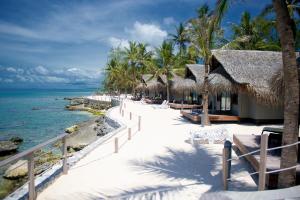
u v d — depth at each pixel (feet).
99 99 185.68
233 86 56.29
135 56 167.73
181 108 93.20
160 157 30.73
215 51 63.26
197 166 27.07
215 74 60.75
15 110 146.51
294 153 16.85
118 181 23.04
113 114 80.12
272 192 15.10
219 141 37.78
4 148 52.13
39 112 136.26
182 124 58.75
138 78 175.11
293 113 16.62
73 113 132.05
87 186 21.98
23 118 109.09
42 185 21.13
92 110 140.67
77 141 60.23
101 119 91.25
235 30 111.34
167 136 43.93
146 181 22.94
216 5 22.16
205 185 21.71
